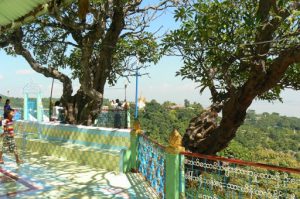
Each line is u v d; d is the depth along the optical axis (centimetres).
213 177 507
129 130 987
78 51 1541
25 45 1411
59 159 1042
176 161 534
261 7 600
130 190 720
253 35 616
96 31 1079
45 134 1220
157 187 648
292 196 388
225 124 822
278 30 677
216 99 955
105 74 1339
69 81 1439
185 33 602
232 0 636
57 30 1485
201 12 614
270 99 917
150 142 724
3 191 713
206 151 873
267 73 709
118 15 1240
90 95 1265
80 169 910
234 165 547
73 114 1416
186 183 551
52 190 720
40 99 1645
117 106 1727
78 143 1094
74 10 1203
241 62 677
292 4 604
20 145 1218
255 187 427
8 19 518
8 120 973
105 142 1020
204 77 663
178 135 541
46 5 433
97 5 1086
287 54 659
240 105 775
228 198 468
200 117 934
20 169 910
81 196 681
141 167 841
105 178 815
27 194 694
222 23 577
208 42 604
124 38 1347
